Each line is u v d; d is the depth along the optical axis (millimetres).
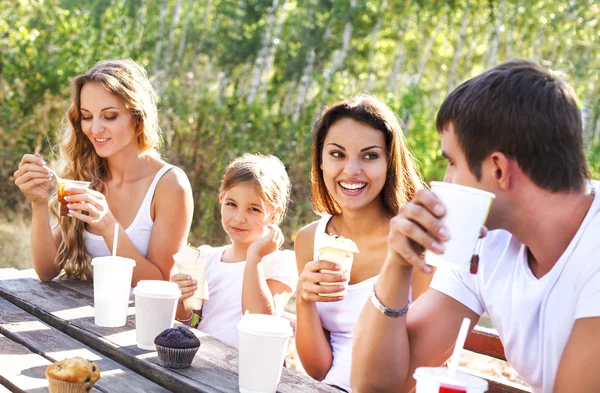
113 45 11359
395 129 2602
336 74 17422
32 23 11312
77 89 3135
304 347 2459
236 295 3025
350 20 17453
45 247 2918
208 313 3066
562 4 15859
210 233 7914
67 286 2896
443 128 1695
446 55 22391
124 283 2289
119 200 3207
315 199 2818
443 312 1942
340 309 2594
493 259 1899
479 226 1455
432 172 9188
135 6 18812
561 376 1647
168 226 3143
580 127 1611
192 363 1987
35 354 2041
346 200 2584
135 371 1994
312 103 10258
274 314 2814
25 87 9281
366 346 1809
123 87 3061
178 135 8344
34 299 2629
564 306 1680
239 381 1796
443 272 1978
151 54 18359
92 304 2604
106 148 3088
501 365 4637
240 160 3197
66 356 2045
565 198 1627
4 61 9359
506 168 1597
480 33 19734
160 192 3156
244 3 19234
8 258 6590
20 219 7977
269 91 19859
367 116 2557
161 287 2068
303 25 17859
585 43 15508
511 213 1655
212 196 8008
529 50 18641
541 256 1724
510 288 1813
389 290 1755
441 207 1458
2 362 1943
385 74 23312
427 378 1361
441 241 1477
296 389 1852
